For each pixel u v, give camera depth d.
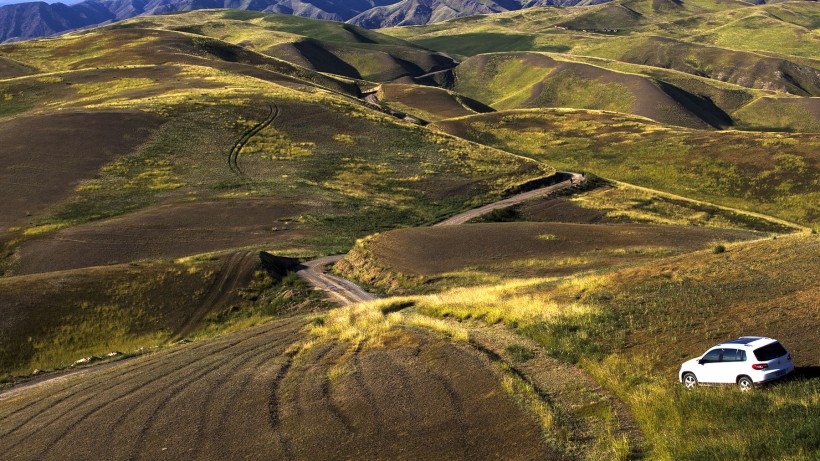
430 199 83.00
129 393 20.67
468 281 42.62
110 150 86.62
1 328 36.88
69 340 37.28
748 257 26.78
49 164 80.56
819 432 10.51
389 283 46.25
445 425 14.29
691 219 82.25
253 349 25.59
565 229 58.94
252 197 76.06
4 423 20.02
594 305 23.59
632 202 86.75
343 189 82.62
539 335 20.72
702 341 17.58
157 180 79.69
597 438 12.86
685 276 25.48
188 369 23.06
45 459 15.28
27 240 61.00
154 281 45.09
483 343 21.14
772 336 16.81
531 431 13.38
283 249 60.38
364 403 16.33
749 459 10.30
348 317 29.22
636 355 17.48
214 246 61.53
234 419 16.27
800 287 20.64
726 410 12.41
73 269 51.72
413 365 19.25
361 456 13.30
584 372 16.92
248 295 44.69
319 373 19.78
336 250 60.88
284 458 13.60
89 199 72.75
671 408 13.16
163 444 15.12
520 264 46.31
